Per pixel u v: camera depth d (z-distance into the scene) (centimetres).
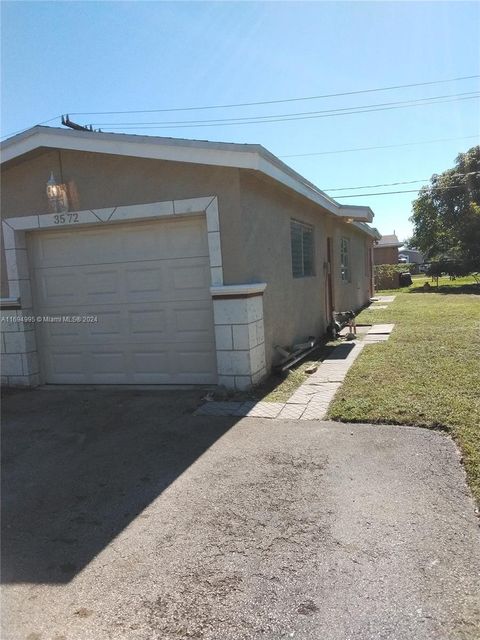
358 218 1240
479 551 270
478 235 2547
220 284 625
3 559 292
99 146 620
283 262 804
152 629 228
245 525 311
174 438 479
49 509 352
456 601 234
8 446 487
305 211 963
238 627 226
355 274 1614
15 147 651
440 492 335
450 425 448
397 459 392
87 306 711
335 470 381
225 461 413
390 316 1328
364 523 304
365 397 550
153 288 678
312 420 503
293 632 221
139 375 701
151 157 605
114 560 284
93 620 236
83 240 698
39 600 253
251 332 625
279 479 372
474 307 1424
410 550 274
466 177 3020
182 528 312
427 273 2709
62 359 735
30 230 703
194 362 675
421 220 3072
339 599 239
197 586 256
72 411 594
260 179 679
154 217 645
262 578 259
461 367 650
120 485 383
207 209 616
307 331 964
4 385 736
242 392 618
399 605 233
